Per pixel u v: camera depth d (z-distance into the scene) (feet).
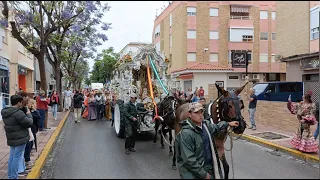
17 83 80.33
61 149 31.19
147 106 38.55
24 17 34.17
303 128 30.35
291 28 47.06
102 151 29.89
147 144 34.12
